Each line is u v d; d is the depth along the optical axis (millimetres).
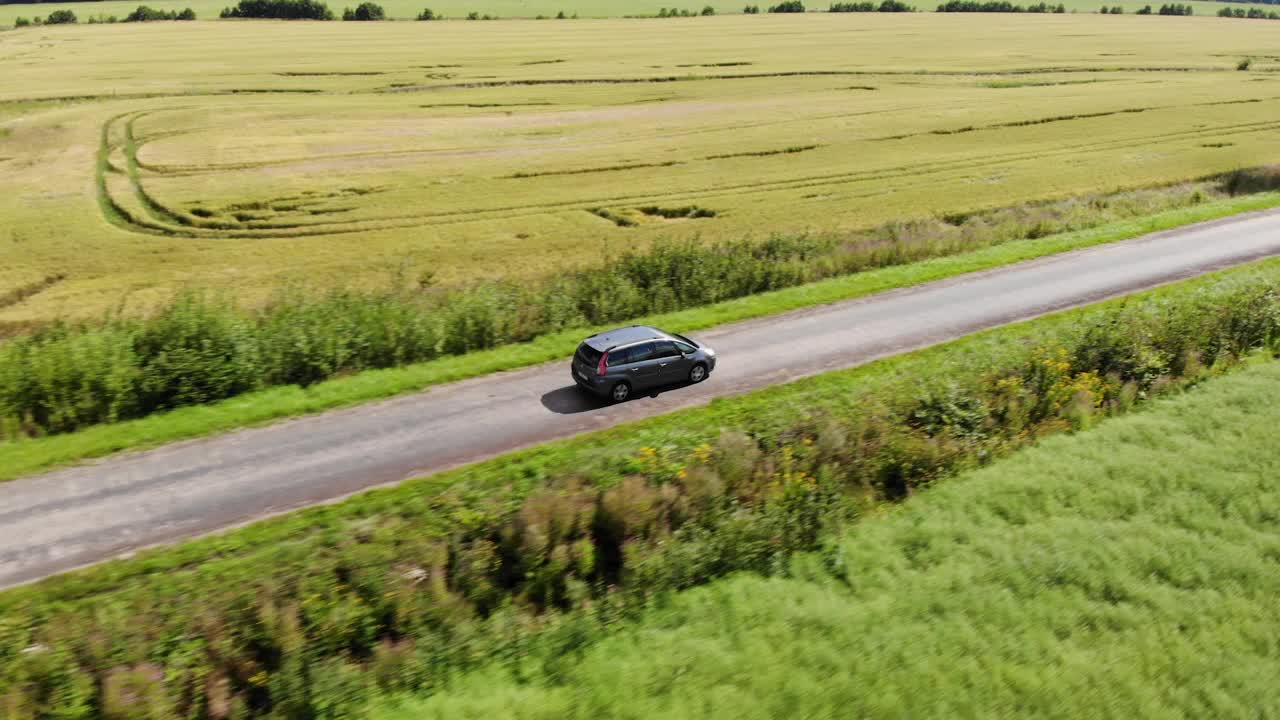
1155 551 17844
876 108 101188
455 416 25172
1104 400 25391
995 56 154000
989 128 88438
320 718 14688
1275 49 164875
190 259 49562
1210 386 25547
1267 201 49812
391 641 16594
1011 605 16688
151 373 25281
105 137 83312
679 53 157375
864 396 24656
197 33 182000
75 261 48875
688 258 37844
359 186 66875
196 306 28734
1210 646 15445
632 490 19688
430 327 29922
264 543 18500
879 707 14461
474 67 135750
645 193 65438
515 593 18016
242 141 82438
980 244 43000
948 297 35375
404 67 134125
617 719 14320
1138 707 14266
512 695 14961
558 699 14797
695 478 20484
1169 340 27531
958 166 72312
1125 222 45781
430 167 73750
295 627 16000
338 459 22469
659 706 14570
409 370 28203
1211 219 46594
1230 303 29391
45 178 68250
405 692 15336
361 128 89812
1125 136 82312
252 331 28031
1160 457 21422
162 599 16562
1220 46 171000
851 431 22609
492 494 20156
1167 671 14977
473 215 59562
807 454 21656
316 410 25344
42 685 14492
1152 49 165500
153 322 27766
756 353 30031
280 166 73125
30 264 48188
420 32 192000
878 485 21688
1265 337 28828
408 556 17938
